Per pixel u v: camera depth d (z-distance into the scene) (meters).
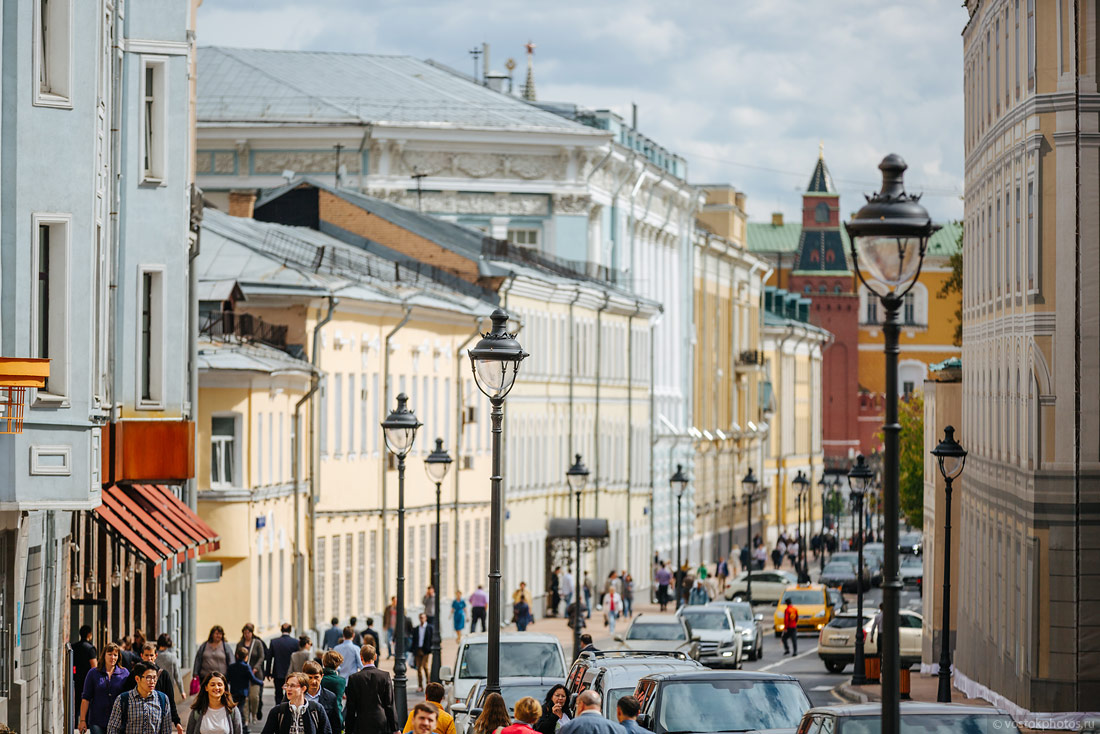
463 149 191.88
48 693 64.94
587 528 163.62
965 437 102.56
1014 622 82.81
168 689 57.25
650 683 45.66
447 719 44.78
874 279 33.59
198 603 104.25
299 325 117.38
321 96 193.88
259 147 189.75
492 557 49.59
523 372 157.25
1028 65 82.00
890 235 33.38
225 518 103.62
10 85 57.09
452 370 141.25
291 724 46.31
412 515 131.62
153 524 75.31
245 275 118.56
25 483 56.56
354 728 53.41
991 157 93.88
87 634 68.88
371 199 163.50
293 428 113.69
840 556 197.12
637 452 196.38
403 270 147.38
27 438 56.66
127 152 75.81
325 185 158.12
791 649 134.12
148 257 76.00
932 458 107.12
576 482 105.56
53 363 57.59
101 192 63.75
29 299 56.84
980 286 97.69
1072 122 79.56
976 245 99.56
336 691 59.16
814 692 97.31
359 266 141.75
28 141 57.28
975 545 96.31
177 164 76.75
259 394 106.31
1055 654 78.31
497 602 49.38
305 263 133.38
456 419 140.88
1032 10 81.19
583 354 176.25
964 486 102.06
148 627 89.06
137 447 75.12
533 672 64.94
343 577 121.25
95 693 53.88
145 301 76.38
